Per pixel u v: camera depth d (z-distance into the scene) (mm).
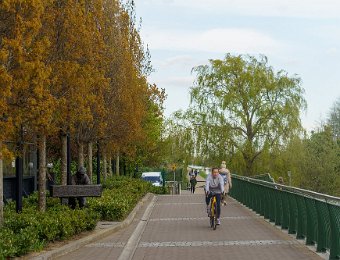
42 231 13055
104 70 20734
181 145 41906
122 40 24484
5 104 11266
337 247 11352
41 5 11820
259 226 18688
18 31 11383
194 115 42094
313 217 13680
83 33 15594
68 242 13859
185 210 25672
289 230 16250
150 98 41031
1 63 11312
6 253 10453
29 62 11773
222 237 15859
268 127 40594
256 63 42688
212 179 18125
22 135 15312
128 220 19609
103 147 31469
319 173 55906
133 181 35188
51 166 30250
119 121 25391
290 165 40625
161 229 18234
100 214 18531
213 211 17953
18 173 15844
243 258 12086
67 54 15492
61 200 19375
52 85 14938
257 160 41031
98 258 12109
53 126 15734
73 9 15461
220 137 41000
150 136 43438
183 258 12266
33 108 12453
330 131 59656
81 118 16969
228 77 42156
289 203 16406
